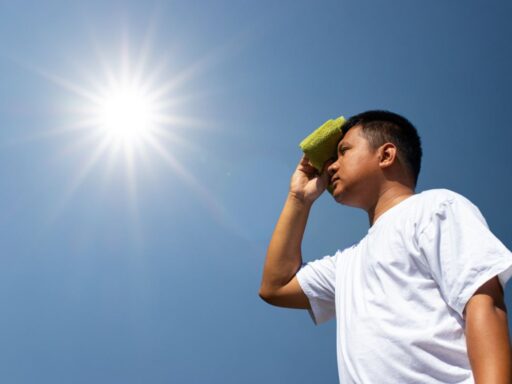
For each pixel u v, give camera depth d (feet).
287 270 7.04
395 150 6.34
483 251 4.21
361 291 5.12
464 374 4.19
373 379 4.49
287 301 6.95
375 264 5.04
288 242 7.17
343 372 4.89
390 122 6.65
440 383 4.24
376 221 5.60
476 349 3.87
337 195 6.52
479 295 4.07
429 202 4.95
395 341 4.50
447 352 4.29
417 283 4.65
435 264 4.50
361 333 4.76
